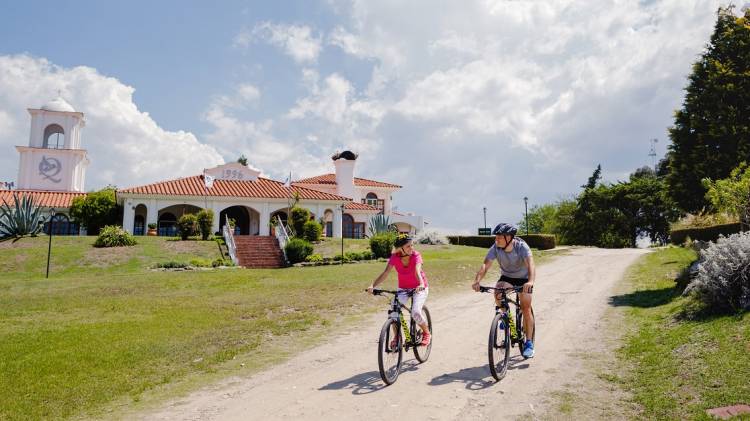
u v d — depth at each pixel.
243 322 10.71
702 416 4.54
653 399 5.15
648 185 52.56
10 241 28.27
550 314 10.62
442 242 37.38
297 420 5.00
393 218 46.78
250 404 5.59
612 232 55.22
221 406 5.57
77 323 10.48
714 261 8.51
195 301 13.53
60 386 6.36
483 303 12.71
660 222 52.00
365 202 48.09
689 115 16.45
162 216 37.12
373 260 26.70
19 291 15.71
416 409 5.17
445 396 5.54
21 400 5.85
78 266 23.80
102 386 6.34
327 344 8.62
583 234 57.56
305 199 37.31
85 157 46.28
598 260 25.41
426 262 23.41
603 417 4.83
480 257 28.38
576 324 9.48
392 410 5.16
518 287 6.31
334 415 5.09
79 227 37.25
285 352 8.10
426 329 6.71
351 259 26.30
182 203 34.53
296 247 25.89
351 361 7.37
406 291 6.48
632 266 20.95
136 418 5.29
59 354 7.86
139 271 23.12
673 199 17.09
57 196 39.84
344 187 46.19
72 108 46.62
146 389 6.27
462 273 19.42
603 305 11.56
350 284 16.55
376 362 7.25
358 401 5.48
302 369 7.02
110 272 23.17
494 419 4.85
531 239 39.19
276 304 12.84
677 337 7.29
